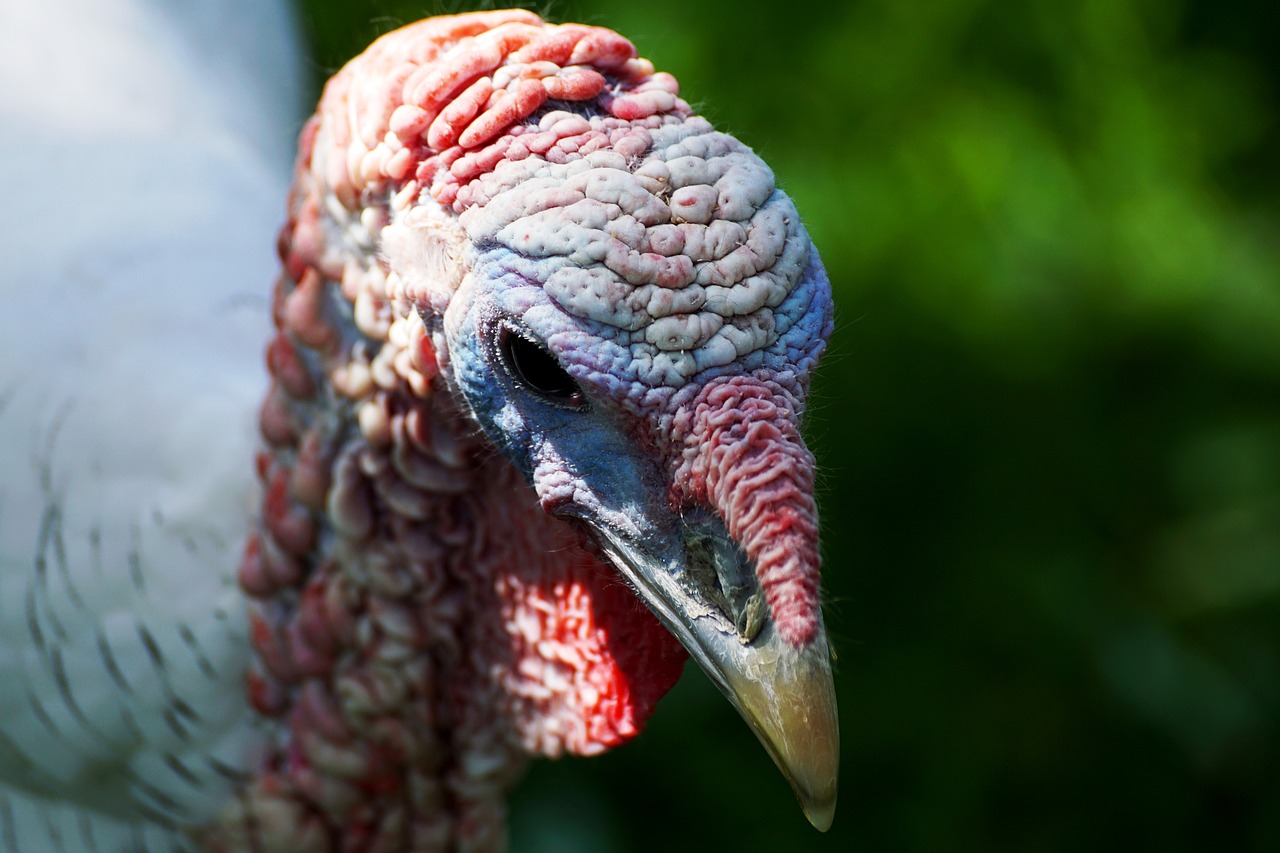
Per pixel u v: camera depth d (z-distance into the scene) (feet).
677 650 4.12
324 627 4.14
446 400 4.07
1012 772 4.99
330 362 4.09
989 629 5.19
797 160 5.61
